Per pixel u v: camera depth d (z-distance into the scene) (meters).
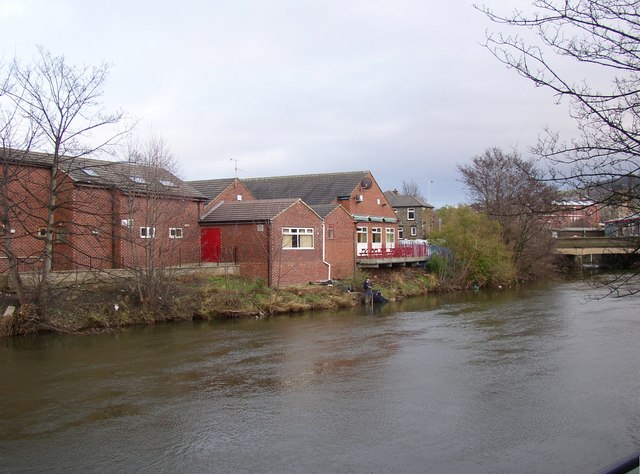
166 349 19.61
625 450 10.56
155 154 30.08
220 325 24.86
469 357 18.42
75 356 18.36
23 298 21.73
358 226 41.94
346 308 31.20
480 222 44.91
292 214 33.78
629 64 6.44
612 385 14.92
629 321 25.95
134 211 24.31
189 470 9.65
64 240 24.81
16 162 22.61
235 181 41.28
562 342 20.95
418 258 44.59
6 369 16.61
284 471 9.60
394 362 17.72
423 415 12.48
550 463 9.96
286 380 15.52
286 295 30.34
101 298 24.34
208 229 34.03
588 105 6.68
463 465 9.84
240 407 13.09
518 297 36.94
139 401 13.55
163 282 26.59
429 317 27.77
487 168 50.47
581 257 53.81
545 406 13.14
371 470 9.62
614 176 6.86
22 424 11.95
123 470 9.68
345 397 13.89
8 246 21.89
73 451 10.49
